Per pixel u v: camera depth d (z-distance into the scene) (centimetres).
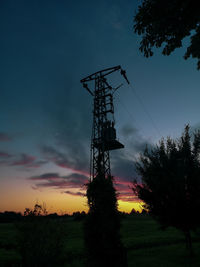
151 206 1532
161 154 1609
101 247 1044
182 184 1395
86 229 1105
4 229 4606
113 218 1091
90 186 1179
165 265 1280
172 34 904
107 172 1739
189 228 1433
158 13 855
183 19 850
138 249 2186
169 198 1423
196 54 921
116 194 1160
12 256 1877
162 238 2981
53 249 1057
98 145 1880
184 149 1534
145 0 859
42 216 1107
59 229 1091
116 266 1015
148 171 1587
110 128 1988
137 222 6125
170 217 1423
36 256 1016
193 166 1462
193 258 1408
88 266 1054
